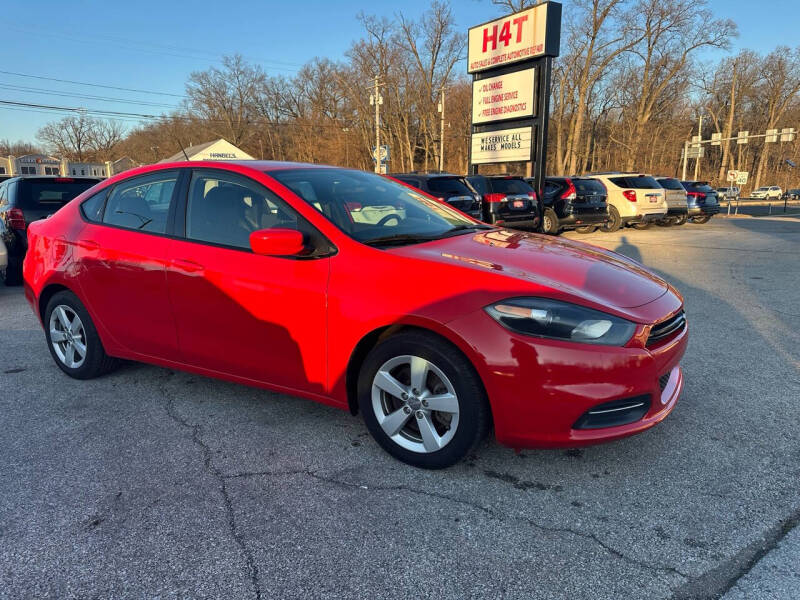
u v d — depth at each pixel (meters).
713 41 43.69
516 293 2.39
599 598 1.86
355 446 2.92
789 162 57.12
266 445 2.94
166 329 3.34
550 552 2.09
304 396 2.95
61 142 92.81
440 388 2.58
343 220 2.95
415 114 60.19
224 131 76.38
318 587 1.93
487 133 14.18
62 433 3.09
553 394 2.32
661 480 2.57
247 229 3.07
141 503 2.42
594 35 41.84
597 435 2.38
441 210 3.71
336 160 64.06
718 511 2.33
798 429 3.06
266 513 2.35
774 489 2.48
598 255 3.14
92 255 3.59
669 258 9.88
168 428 3.14
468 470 2.67
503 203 11.55
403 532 2.22
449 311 2.43
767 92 63.56
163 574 2.00
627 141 56.72
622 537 2.17
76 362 3.90
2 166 88.62
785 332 4.98
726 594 1.86
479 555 2.08
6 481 2.60
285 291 2.83
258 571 2.01
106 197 3.76
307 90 70.94
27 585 1.94
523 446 2.45
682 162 69.88
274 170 3.24
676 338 2.65
